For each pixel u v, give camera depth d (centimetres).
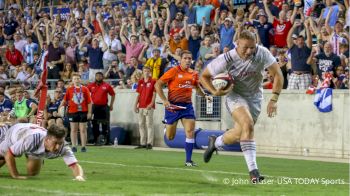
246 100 2888
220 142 3067
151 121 5697
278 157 4803
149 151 5306
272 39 5884
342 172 3584
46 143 2742
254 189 2617
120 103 6375
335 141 4825
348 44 5159
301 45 5169
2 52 8269
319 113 4922
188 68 3941
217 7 6500
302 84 5159
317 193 2539
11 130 2833
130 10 7288
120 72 6600
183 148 5631
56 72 7119
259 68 2809
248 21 5994
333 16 5541
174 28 6400
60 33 7838
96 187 2598
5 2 9519
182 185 2736
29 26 8338
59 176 3044
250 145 2775
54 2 8962
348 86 4906
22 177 2864
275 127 5191
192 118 3912
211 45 5950
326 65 5056
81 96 5181
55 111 5916
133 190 2523
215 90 2792
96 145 6131
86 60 7025
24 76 7488
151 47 6538
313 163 4247
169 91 3953
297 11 5800
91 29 7431
